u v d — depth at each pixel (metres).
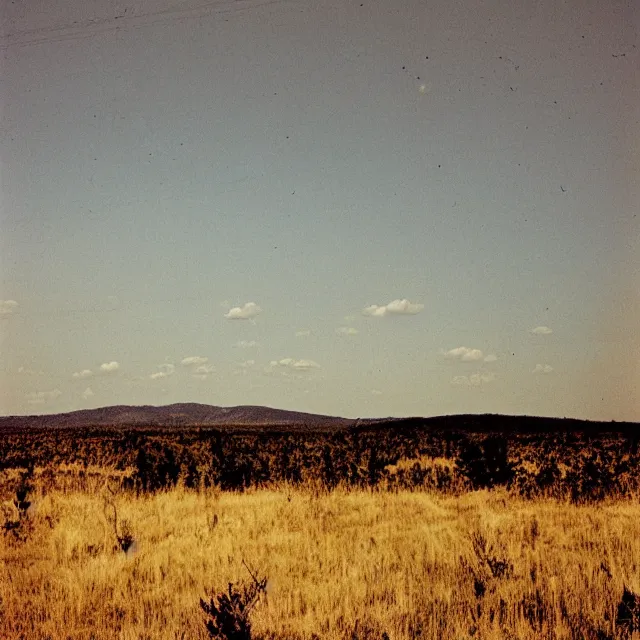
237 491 19.42
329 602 7.60
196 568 9.45
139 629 6.86
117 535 11.18
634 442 37.38
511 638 6.56
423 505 15.91
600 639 6.55
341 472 21.98
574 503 16.48
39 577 9.24
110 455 39.31
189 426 161.50
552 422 94.25
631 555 9.68
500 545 10.30
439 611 7.27
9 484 20.64
